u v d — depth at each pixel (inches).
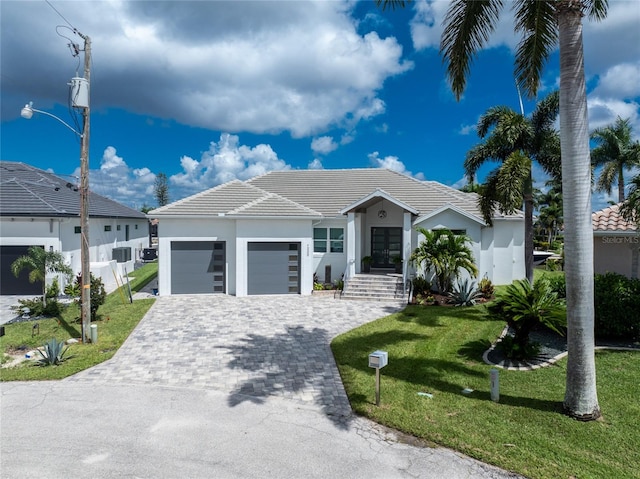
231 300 776.3
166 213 803.4
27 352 474.6
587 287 297.0
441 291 780.6
